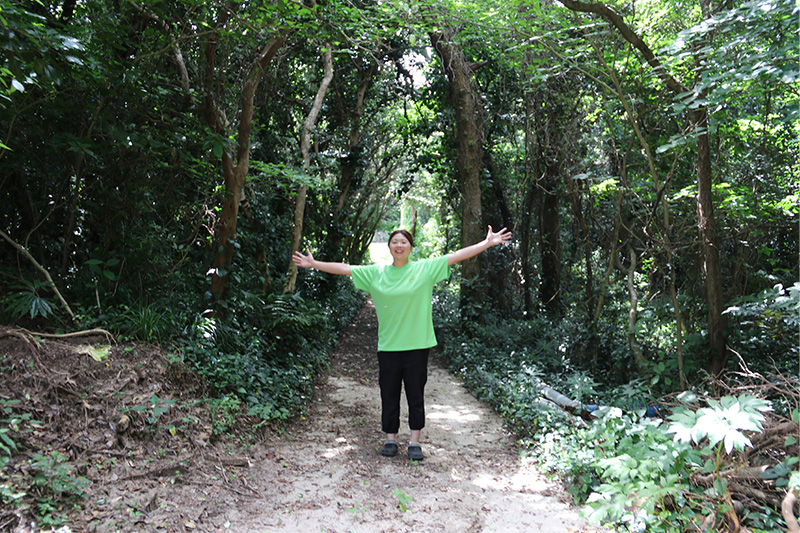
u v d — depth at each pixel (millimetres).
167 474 3533
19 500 2723
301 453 4504
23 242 5301
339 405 6301
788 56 4195
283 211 12227
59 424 3484
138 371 4414
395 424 4594
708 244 6562
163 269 6453
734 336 6738
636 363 7395
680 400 3975
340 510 3414
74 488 2971
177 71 7035
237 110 8297
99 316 4980
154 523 2932
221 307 6320
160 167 6211
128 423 3729
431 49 12586
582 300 10539
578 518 3432
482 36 8453
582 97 9680
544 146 10305
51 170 5340
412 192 24812
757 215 8102
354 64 13055
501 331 9617
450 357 9492
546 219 12477
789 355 6285
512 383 6488
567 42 6496
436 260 4449
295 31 5770
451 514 3447
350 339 11516
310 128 10828
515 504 3637
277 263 11289
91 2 4836
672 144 5367
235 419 4629
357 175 15188
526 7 6430
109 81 4984
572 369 8023
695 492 3248
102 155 5473
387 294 4441
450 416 6035
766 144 8719
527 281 12664
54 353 4133
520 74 10289
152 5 5141
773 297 5926
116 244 5969
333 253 13688
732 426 2766
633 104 7070
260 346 6625
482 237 13570
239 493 3533
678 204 8398
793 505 2881
